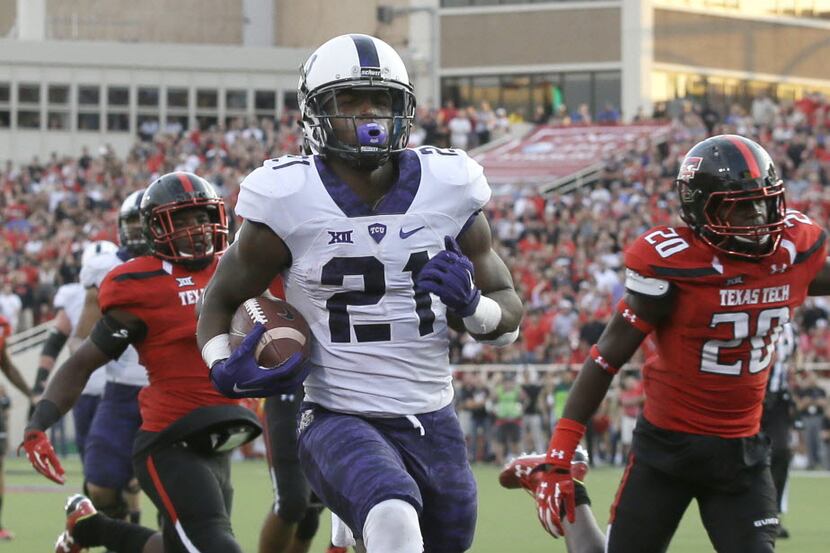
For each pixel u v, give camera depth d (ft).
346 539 69.92
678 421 59.26
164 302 66.54
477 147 337.52
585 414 61.00
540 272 233.76
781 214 57.21
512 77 408.67
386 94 52.85
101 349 67.15
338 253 51.78
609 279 223.71
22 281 256.73
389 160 53.42
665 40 400.67
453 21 412.16
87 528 72.79
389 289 52.24
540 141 329.72
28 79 391.65
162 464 65.98
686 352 58.65
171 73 396.37
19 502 141.69
